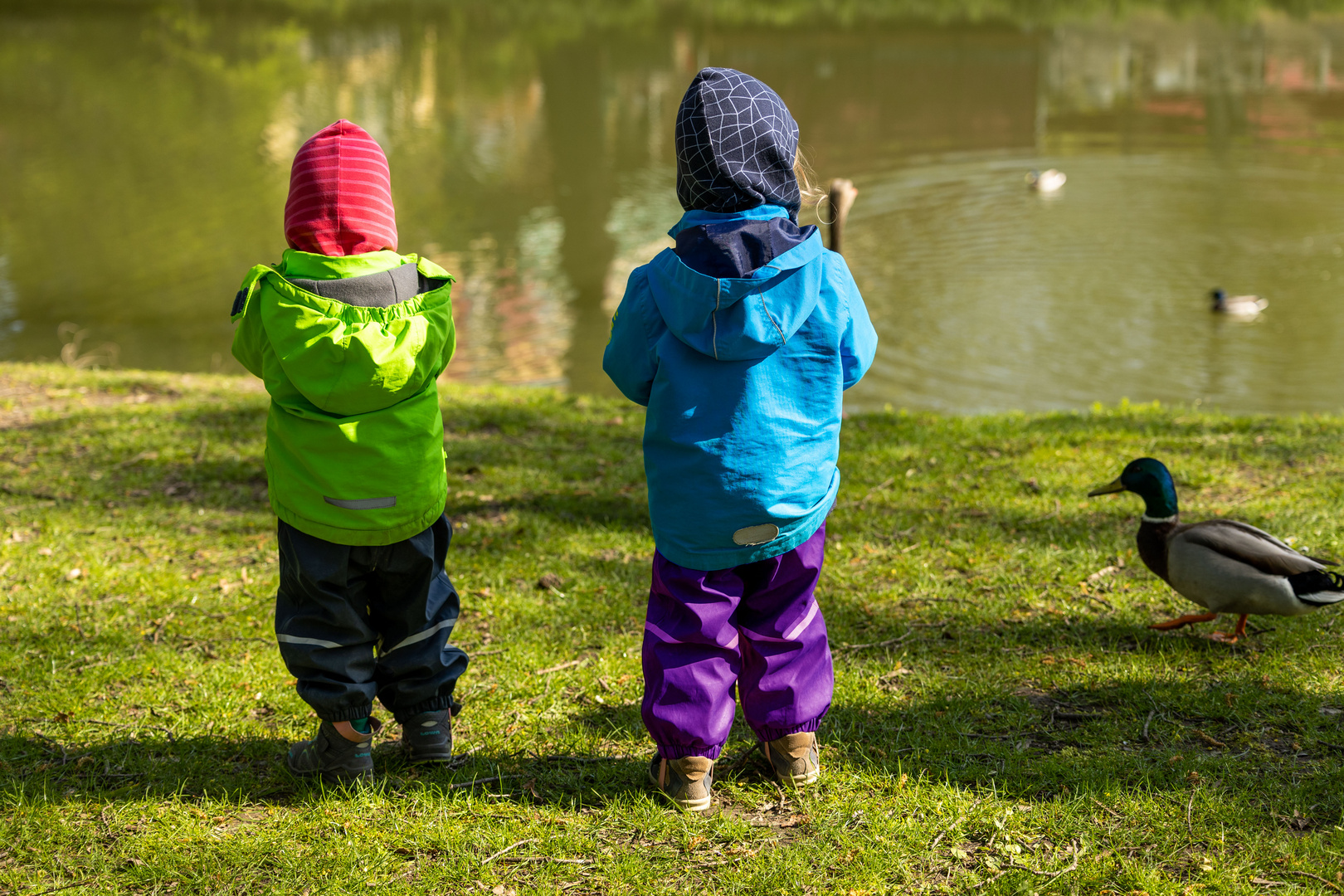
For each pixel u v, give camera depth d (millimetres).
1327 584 3713
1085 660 3971
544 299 17219
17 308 16672
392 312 2922
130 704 3807
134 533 5582
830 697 3115
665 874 2834
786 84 36406
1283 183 24672
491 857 2902
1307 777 3143
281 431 2941
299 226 2900
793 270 2795
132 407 8398
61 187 24531
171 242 20250
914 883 2781
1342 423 7168
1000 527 5391
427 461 3018
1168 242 20797
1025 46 42594
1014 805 3074
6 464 6793
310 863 2881
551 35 47375
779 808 3121
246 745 3529
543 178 25734
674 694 2945
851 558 5082
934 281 18781
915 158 27500
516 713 3732
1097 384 14070
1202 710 3545
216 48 44031
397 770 3371
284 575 3076
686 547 2891
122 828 3051
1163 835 2902
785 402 2846
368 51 43719
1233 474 6023
